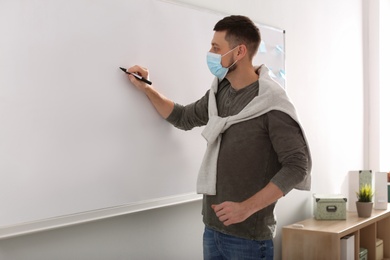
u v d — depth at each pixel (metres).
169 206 2.14
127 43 1.89
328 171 3.37
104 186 1.82
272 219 1.79
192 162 2.21
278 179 1.62
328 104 3.37
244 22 1.77
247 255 1.74
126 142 1.90
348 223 2.82
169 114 2.02
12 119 1.54
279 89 1.74
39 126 1.61
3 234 1.53
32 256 1.64
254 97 1.77
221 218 1.61
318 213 2.94
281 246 2.87
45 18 1.62
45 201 1.63
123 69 1.87
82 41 1.73
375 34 3.91
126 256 1.96
